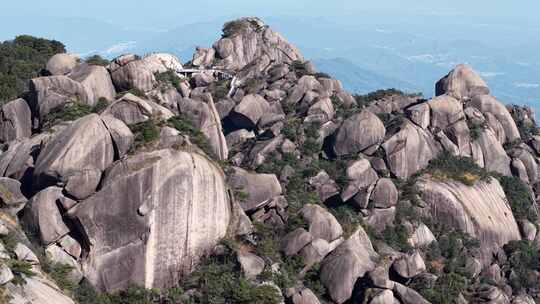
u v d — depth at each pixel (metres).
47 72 110.31
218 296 81.31
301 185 107.12
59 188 81.56
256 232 90.25
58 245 80.19
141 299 79.19
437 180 110.94
